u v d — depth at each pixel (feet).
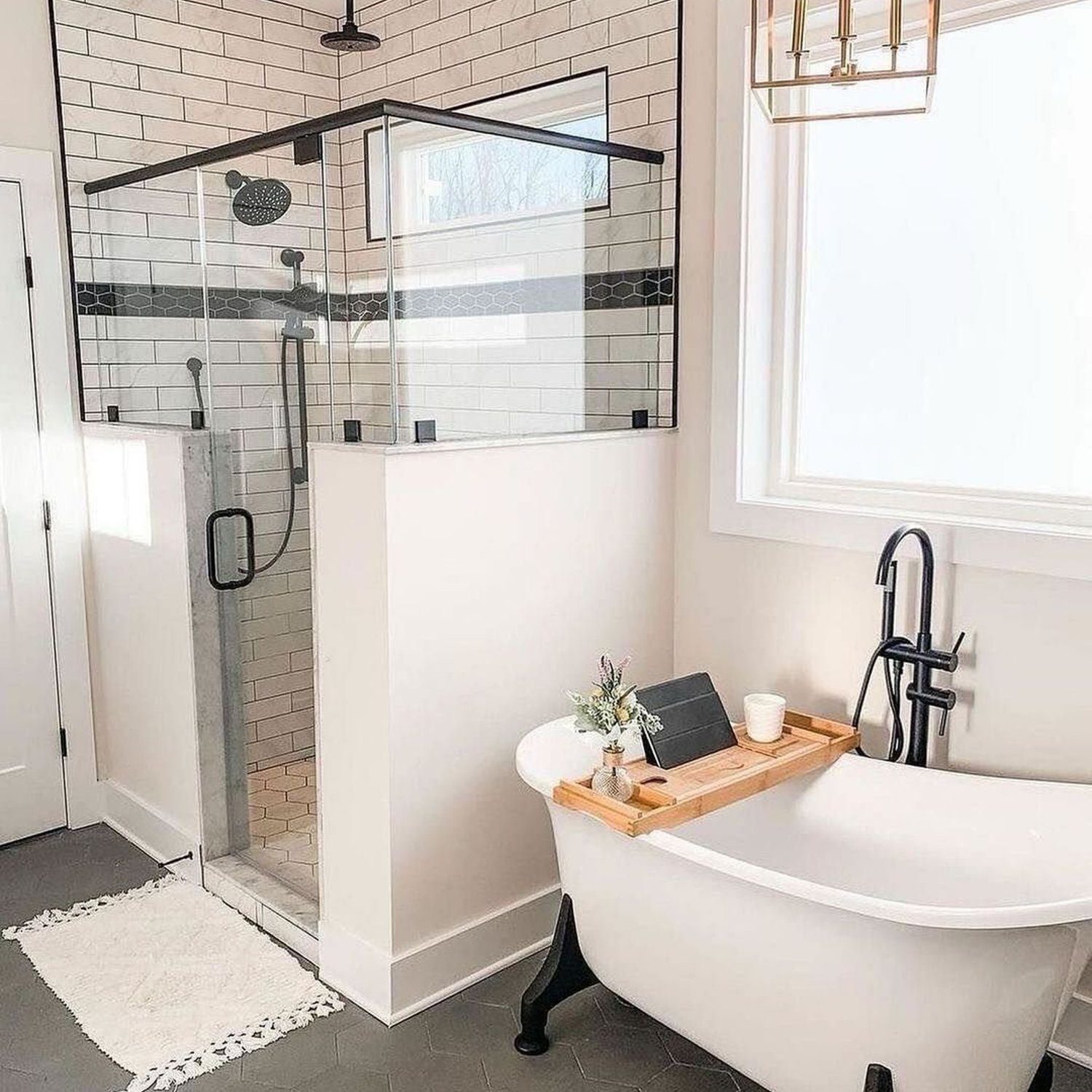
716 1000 6.64
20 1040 7.79
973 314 8.24
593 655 9.18
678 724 7.79
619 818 6.65
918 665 7.84
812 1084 6.26
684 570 9.77
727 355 9.01
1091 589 7.32
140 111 11.33
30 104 10.58
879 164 8.59
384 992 7.97
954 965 5.55
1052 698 7.59
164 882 10.27
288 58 12.50
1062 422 7.88
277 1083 7.32
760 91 8.39
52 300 10.91
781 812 8.27
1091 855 6.94
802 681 8.99
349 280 7.66
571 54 10.01
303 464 8.37
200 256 9.20
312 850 10.04
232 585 9.72
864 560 8.47
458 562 7.97
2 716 11.04
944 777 7.60
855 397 8.96
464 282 7.86
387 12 12.10
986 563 7.73
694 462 9.53
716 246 8.94
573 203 8.64
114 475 10.84
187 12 11.61
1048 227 7.80
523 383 8.39
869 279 8.76
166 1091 7.23
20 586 11.05
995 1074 5.96
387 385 7.45
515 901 8.81
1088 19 7.44
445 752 8.07
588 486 8.92
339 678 8.04
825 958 5.90
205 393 9.47
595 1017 8.10
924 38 8.10
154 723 10.72
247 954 8.90
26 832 11.34
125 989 8.40
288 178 8.02
